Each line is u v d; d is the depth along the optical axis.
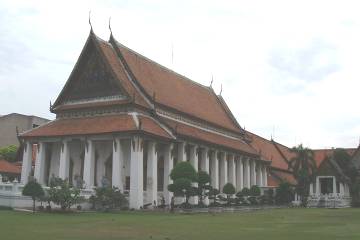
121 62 53.59
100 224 26.02
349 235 21.33
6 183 39.59
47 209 36.41
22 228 22.50
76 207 40.72
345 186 75.88
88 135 47.06
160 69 62.28
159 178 50.59
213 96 78.06
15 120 94.06
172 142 50.19
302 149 75.38
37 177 49.81
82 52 51.56
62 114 52.66
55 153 51.38
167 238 19.39
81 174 49.59
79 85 52.28
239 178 68.75
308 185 73.50
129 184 46.72
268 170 84.38
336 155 82.44
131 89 50.94
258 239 19.33
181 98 61.34
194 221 30.20
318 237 20.30
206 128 64.12
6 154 77.00
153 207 45.38
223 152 63.22
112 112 49.66
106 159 49.00
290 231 23.58
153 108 51.31
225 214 41.69
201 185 45.97
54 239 18.28
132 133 45.03
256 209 55.38
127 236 20.03
